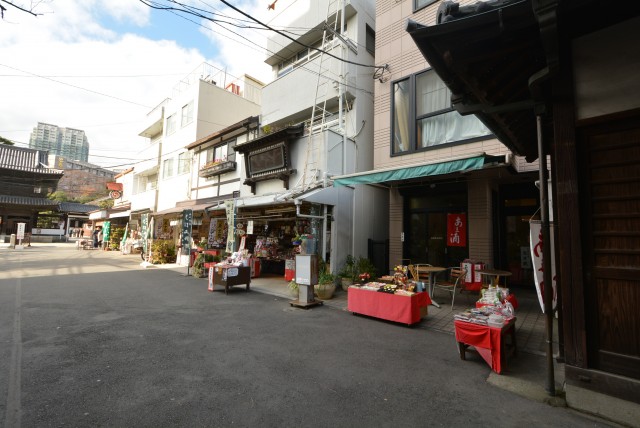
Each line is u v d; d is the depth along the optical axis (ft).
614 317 10.05
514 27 9.25
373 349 15.38
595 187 10.58
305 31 41.47
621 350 9.88
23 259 55.21
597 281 10.40
